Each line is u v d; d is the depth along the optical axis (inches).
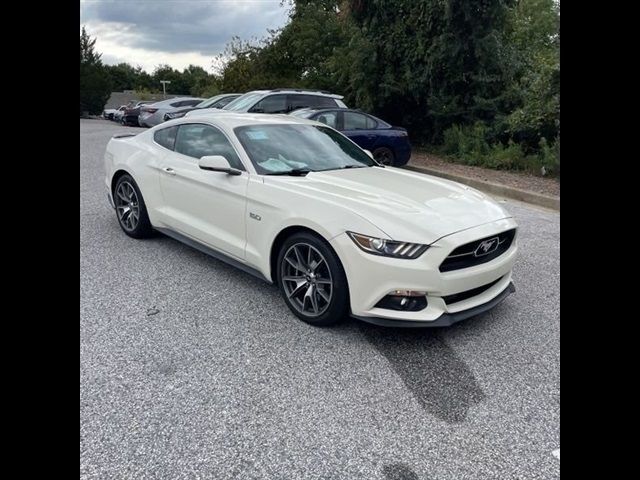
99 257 180.5
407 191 139.2
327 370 111.0
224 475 79.8
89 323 129.4
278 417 94.6
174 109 732.0
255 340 123.6
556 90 402.6
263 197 138.8
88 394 99.4
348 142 186.9
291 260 134.6
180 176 169.5
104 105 1659.7
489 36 473.7
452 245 115.6
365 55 539.5
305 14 770.8
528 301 151.4
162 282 159.3
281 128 171.9
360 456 84.9
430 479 80.3
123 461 82.0
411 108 573.6
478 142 465.7
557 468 82.6
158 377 106.5
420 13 498.6
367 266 115.3
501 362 116.1
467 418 95.8
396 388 105.0
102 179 335.9
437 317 116.6
